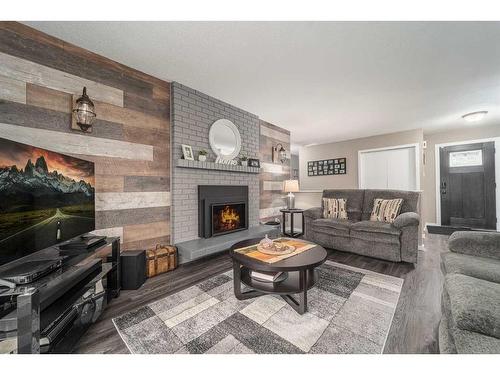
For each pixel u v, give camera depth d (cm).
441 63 220
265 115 386
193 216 288
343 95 299
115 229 223
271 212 452
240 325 147
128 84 234
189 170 284
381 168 518
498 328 80
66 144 192
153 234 253
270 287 170
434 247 339
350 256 296
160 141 262
